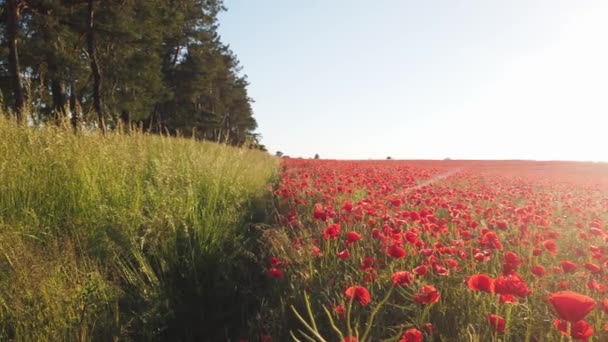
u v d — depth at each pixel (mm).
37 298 2963
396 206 5996
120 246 3975
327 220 5035
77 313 3027
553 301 1941
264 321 3279
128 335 3125
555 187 15383
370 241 4547
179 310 3689
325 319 3068
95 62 19203
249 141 11727
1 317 2834
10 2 15508
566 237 5395
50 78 20984
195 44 39375
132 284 3729
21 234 3648
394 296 3291
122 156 5887
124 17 21609
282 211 6852
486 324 2699
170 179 5832
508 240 4805
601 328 2660
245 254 4777
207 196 6094
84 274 3332
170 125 39906
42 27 19750
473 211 6508
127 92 26109
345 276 3508
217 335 3588
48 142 5148
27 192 4422
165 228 4520
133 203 4711
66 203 4477
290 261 4055
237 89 53750
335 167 17797
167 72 38844
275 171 16078
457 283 3344
